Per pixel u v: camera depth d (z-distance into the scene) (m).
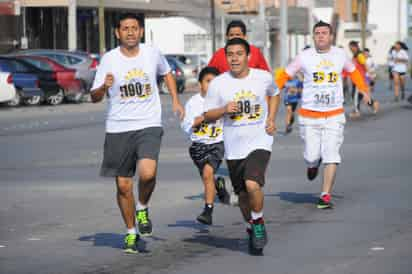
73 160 32.59
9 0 87.81
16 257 16.72
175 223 20.09
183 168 29.80
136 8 100.94
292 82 41.75
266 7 128.00
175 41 119.44
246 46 16.66
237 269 15.41
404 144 36.56
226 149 16.84
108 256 16.67
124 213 16.97
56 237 18.69
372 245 17.22
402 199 22.80
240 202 17.16
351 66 22.56
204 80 20.58
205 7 120.88
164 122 50.53
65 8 98.38
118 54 16.81
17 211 21.98
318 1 141.25
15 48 85.69
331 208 21.66
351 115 52.72
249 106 16.59
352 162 30.59
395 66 67.88
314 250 16.88
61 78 67.81
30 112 59.62
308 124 22.33
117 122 16.86
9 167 30.67
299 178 27.05
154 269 15.52
